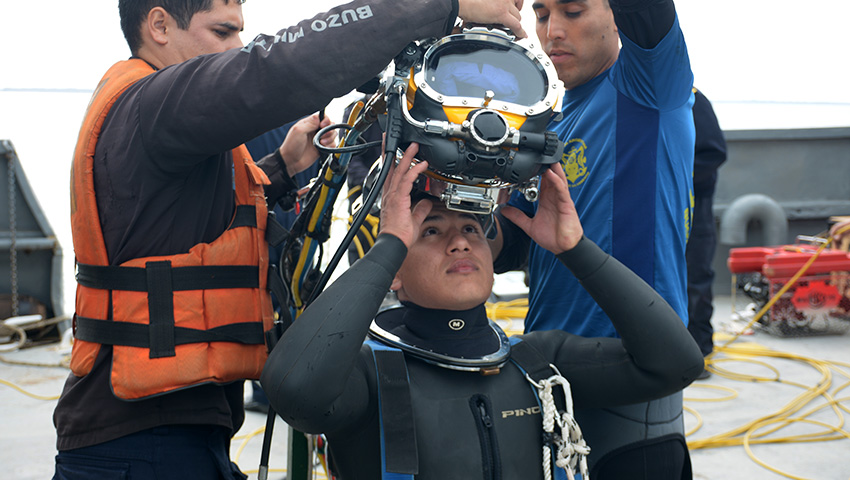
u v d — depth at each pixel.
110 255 1.14
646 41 1.23
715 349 3.80
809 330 4.13
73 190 1.16
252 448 2.58
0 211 4.14
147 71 1.21
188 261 1.14
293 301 1.34
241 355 1.18
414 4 1.03
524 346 1.25
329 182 1.24
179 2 1.24
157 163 1.09
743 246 5.24
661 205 1.37
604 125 1.40
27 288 4.20
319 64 0.99
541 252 1.50
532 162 1.03
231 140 1.05
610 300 1.17
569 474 1.14
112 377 1.10
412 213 1.16
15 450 2.55
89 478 1.13
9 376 3.50
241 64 1.02
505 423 1.15
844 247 4.20
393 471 1.04
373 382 1.14
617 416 1.34
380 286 1.07
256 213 1.23
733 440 2.64
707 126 3.03
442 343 1.19
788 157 5.40
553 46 1.45
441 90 1.03
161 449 1.13
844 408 2.96
